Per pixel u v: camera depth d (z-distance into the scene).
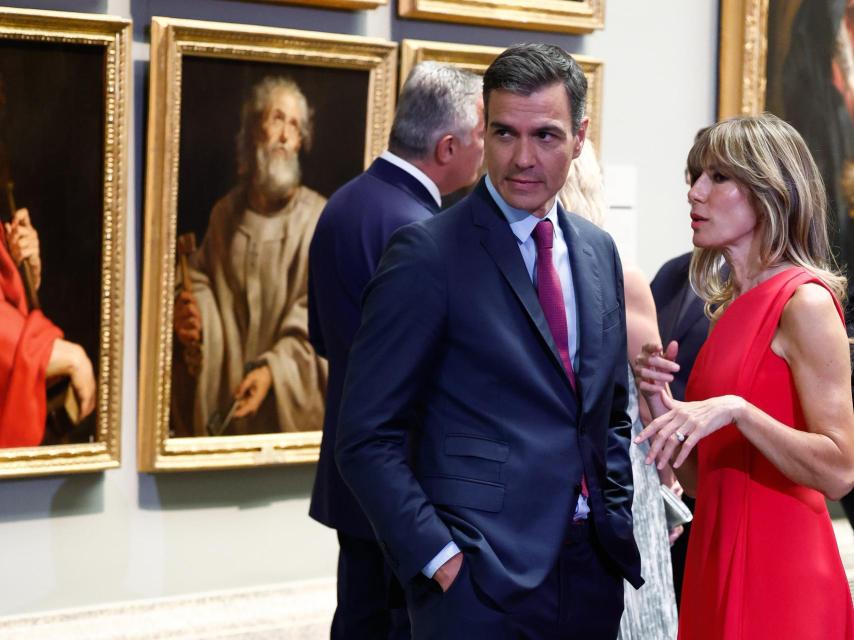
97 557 5.30
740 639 3.16
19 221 4.91
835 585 3.19
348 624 4.48
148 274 5.16
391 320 3.06
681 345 4.79
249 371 5.40
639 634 3.93
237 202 5.29
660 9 6.39
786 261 3.33
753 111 6.49
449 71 4.45
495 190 3.19
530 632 3.09
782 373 3.20
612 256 3.39
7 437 4.98
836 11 6.61
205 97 5.17
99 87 4.97
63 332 5.03
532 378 3.07
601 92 6.08
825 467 3.09
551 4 5.93
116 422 5.16
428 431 3.12
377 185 4.42
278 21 5.42
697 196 3.37
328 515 4.41
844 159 6.69
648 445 4.04
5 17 4.74
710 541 3.29
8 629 5.10
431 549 2.97
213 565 5.55
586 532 3.22
